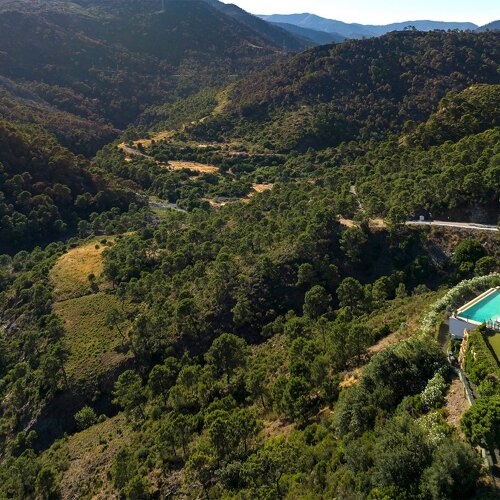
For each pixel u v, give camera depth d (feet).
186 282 256.73
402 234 249.75
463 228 237.86
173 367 191.01
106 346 222.48
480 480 66.08
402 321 149.69
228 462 108.17
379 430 82.12
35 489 145.59
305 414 118.01
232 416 115.55
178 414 142.51
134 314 242.58
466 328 111.34
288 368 154.51
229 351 164.04
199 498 107.45
